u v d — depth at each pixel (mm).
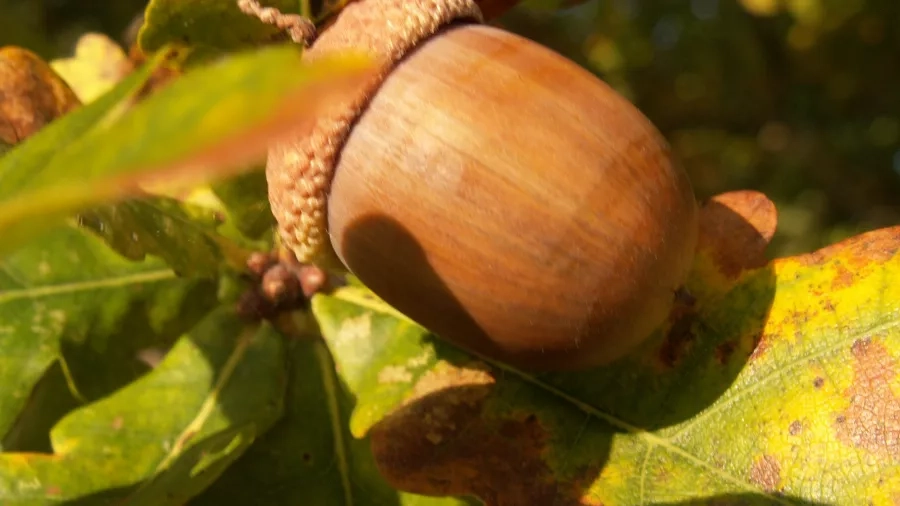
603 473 91
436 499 94
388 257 86
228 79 51
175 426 94
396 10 87
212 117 50
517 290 84
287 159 88
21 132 99
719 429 91
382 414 93
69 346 100
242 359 97
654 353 93
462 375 94
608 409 93
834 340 90
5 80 100
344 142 86
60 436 93
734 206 95
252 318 98
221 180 94
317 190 87
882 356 89
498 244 83
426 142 84
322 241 90
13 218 51
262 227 97
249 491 95
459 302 86
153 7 88
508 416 93
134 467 92
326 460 95
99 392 101
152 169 50
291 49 57
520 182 83
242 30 90
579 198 83
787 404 90
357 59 51
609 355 88
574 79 85
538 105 84
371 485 95
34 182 60
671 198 85
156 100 54
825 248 93
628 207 83
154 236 95
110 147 53
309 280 98
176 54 90
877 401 88
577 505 90
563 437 92
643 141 85
